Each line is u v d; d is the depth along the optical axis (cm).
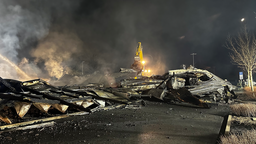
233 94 1352
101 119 597
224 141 378
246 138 381
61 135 426
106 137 420
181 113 745
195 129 504
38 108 600
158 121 591
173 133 462
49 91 796
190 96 1021
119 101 863
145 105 926
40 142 378
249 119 631
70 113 652
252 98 1294
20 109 541
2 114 496
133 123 555
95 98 827
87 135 431
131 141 398
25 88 737
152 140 407
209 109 859
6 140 381
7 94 580
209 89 1234
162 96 1109
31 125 480
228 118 621
